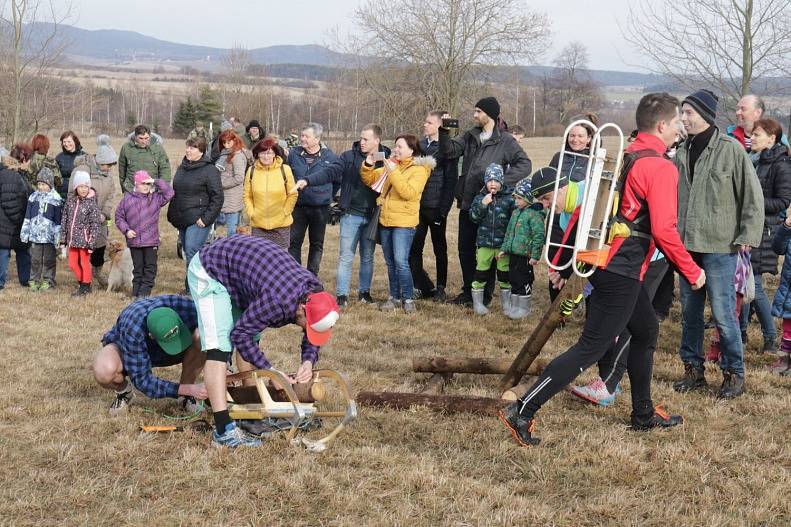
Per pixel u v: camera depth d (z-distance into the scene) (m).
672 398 5.86
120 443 4.93
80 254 9.66
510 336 7.92
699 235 5.77
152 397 5.16
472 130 8.95
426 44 28.66
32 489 4.38
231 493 4.33
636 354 5.12
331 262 12.45
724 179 5.68
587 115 7.10
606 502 4.21
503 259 8.59
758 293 7.12
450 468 4.67
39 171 10.29
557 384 4.81
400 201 8.71
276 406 4.98
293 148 9.52
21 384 6.14
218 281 4.76
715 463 4.74
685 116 5.88
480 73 29.36
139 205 9.40
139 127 10.91
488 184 8.30
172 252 13.01
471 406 5.48
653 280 5.73
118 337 5.26
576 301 4.95
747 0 13.48
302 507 4.18
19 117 20.69
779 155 7.04
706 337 7.92
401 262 8.82
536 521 4.05
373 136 8.69
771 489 4.37
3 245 9.87
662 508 4.18
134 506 4.21
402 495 4.32
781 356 6.59
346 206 9.02
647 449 4.89
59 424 5.27
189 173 9.42
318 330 4.67
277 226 9.00
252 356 4.80
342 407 5.67
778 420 5.43
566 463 4.71
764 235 7.12
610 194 4.57
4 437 5.07
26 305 9.06
